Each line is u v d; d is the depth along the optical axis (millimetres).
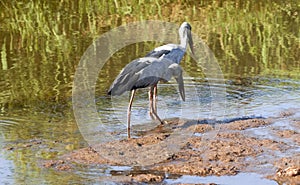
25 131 11922
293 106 13289
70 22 21406
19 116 12758
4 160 10562
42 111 13086
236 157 10570
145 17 21875
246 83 15031
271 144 11086
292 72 15938
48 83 15086
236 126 12078
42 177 9859
